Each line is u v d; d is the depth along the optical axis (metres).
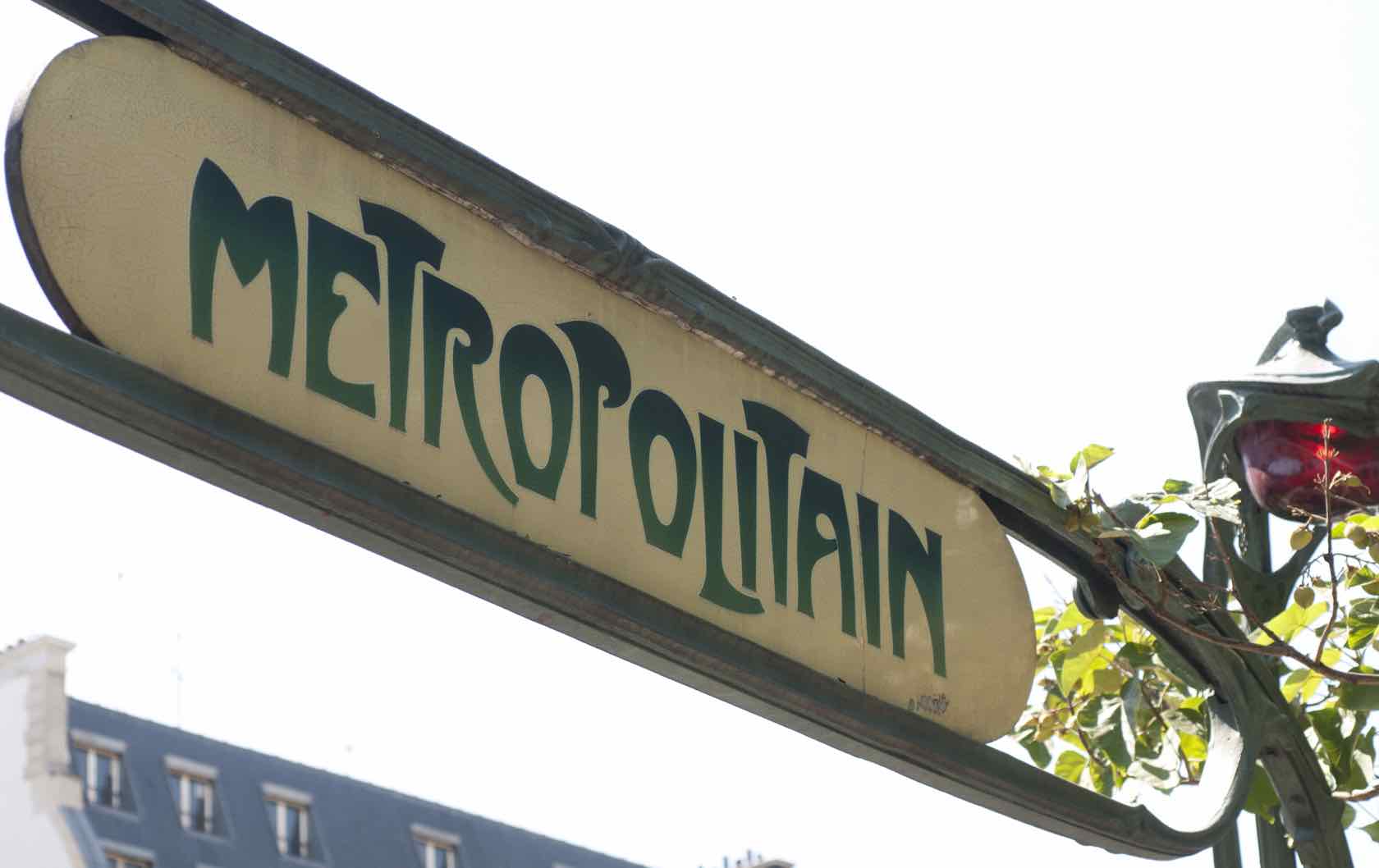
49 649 39.81
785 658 3.38
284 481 2.75
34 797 38.59
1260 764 5.12
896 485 3.76
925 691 3.66
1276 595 4.96
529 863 47.56
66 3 2.71
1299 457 4.86
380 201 2.98
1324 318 4.96
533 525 3.07
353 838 44.38
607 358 3.26
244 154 2.82
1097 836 3.93
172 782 41.44
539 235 3.16
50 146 2.60
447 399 3.00
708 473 3.38
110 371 2.59
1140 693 5.51
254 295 2.78
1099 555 4.25
